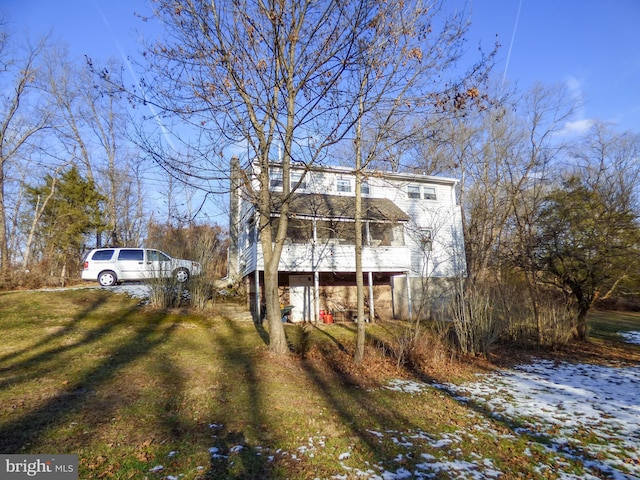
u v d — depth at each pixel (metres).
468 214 26.08
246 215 15.99
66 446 4.09
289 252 14.74
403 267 16.33
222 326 11.82
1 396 5.39
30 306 11.50
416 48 7.24
